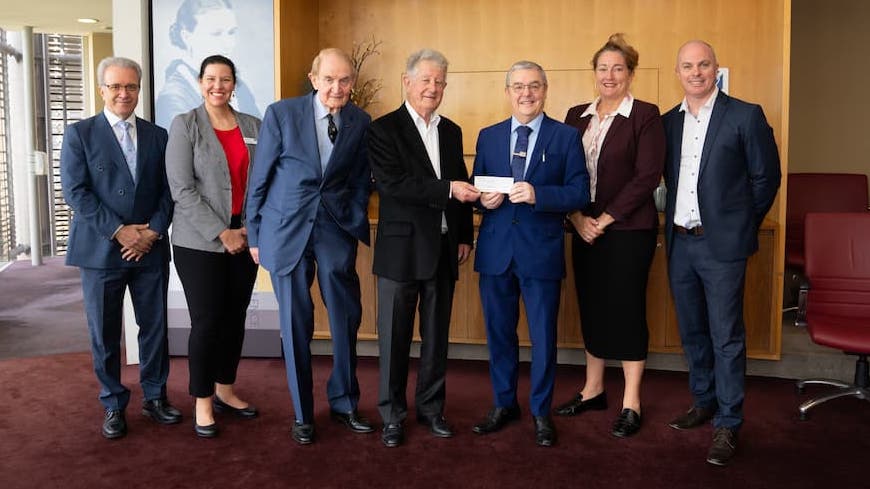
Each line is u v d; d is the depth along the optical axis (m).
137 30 4.86
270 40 4.81
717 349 3.45
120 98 3.47
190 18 4.83
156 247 3.66
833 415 3.88
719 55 4.97
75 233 3.49
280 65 4.73
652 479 3.11
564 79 5.18
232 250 3.51
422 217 3.36
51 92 9.90
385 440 3.46
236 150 3.61
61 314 6.50
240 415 3.86
